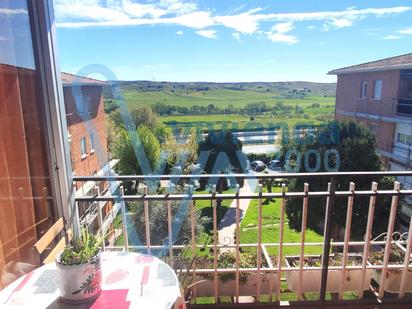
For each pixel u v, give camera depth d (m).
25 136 1.89
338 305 2.06
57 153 2.04
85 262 1.13
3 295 1.21
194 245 2.07
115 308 1.12
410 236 2.03
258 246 2.07
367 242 2.04
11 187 1.77
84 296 1.14
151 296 1.19
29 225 1.92
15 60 1.80
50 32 1.95
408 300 2.08
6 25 1.72
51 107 2.00
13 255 1.79
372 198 1.94
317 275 2.25
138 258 1.48
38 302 1.16
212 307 2.04
